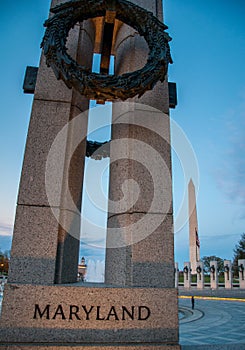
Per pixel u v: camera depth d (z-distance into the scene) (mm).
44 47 3859
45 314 3127
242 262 34469
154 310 3279
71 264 3861
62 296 3207
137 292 3322
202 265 35094
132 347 3064
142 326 3207
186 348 3553
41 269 3387
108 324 3170
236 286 35375
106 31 4840
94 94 3721
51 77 4297
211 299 24812
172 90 4859
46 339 3055
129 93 3725
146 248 3625
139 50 4684
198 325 10617
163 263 3592
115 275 3838
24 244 3438
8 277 3299
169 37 4176
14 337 3035
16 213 3535
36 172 3744
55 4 4816
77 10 4121
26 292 3182
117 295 3283
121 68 4828
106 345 3047
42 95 4168
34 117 4020
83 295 3234
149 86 3859
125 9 4242
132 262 3551
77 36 4727
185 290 32312
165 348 3107
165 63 3916
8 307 3115
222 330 9406
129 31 4891
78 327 3123
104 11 4293
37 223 3537
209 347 3602
